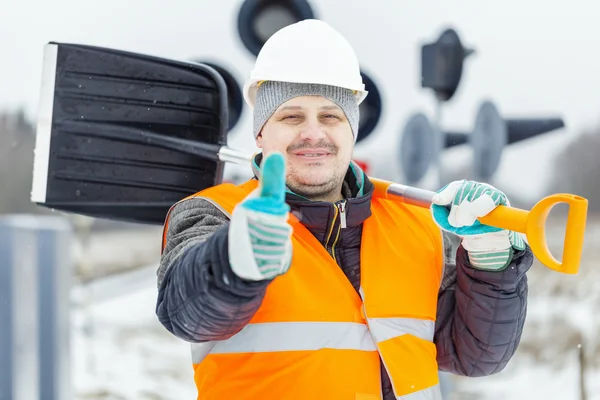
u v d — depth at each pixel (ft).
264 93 9.15
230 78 18.89
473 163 21.02
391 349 8.79
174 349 30.30
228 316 7.57
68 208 11.33
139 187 11.45
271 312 8.52
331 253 9.09
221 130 11.39
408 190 9.25
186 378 27.07
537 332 31.37
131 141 11.37
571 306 35.55
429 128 21.40
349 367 8.59
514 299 9.18
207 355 8.78
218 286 7.32
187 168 11.45
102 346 30.09
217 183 11.41
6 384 13.33
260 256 6.88
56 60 11.21
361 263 9.02
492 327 9.20
